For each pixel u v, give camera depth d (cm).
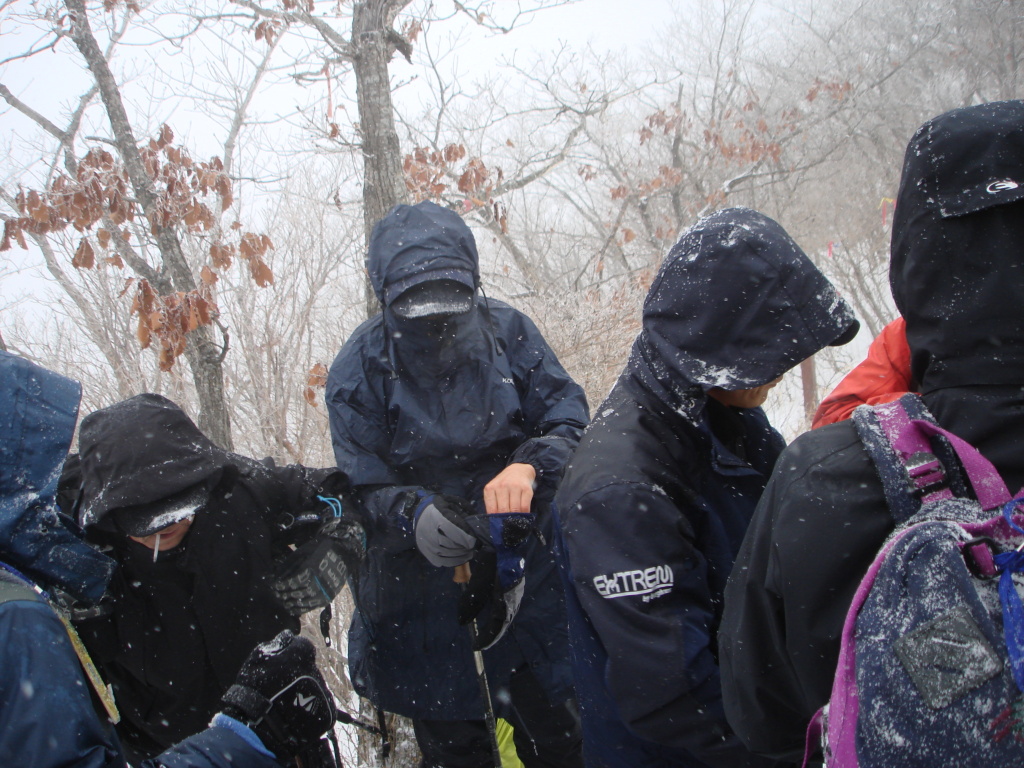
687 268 166
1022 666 92
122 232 407
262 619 230
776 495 126
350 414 261
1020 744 91
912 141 124
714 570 177
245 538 229
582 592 165
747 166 1365
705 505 175
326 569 238
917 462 111
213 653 226
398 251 249
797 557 118
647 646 157
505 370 264
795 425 1262
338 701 466
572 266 1237
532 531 248
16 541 168
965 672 94
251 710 167
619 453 171
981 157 117
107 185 376
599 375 636
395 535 254
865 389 233
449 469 261
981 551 100
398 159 378
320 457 630
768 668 134
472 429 256
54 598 182
